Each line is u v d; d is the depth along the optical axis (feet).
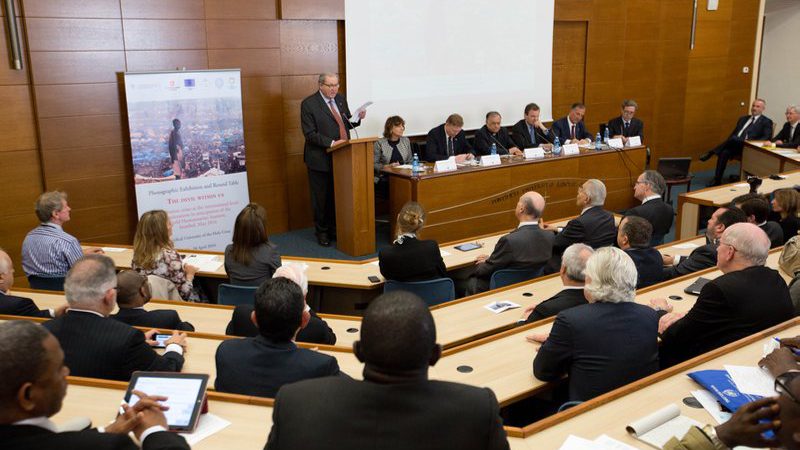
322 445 3.89
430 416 3.91
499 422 4.07
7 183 18.21
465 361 8.90
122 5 19.16
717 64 34.68
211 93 19.92
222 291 12.16
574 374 7.93
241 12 21.31
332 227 23.70
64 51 18.44
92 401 7.14
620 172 25.76
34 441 3.92
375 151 22.82
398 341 3.97
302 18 22.15
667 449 5.64
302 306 7.06
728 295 8.82
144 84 18.74
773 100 38.81
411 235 12.76
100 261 7.77
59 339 7.57
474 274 14.17
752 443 4.44
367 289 13.60
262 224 12.41
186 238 20.16
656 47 32.14
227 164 20.57
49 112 18.47
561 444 6.36
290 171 23.50
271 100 22.48
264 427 6.50
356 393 4.00
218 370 7.10
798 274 10.98
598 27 29.99
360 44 23.21
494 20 26.16
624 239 12.33
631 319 8.04
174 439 4.91
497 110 26.99
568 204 24.52
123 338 7.64
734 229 9.38
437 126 24.59
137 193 19.10
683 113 34.12
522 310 11.26
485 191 22.15
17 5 17.67
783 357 7.42
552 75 29.27
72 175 19.11
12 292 12.59
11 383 3.94
